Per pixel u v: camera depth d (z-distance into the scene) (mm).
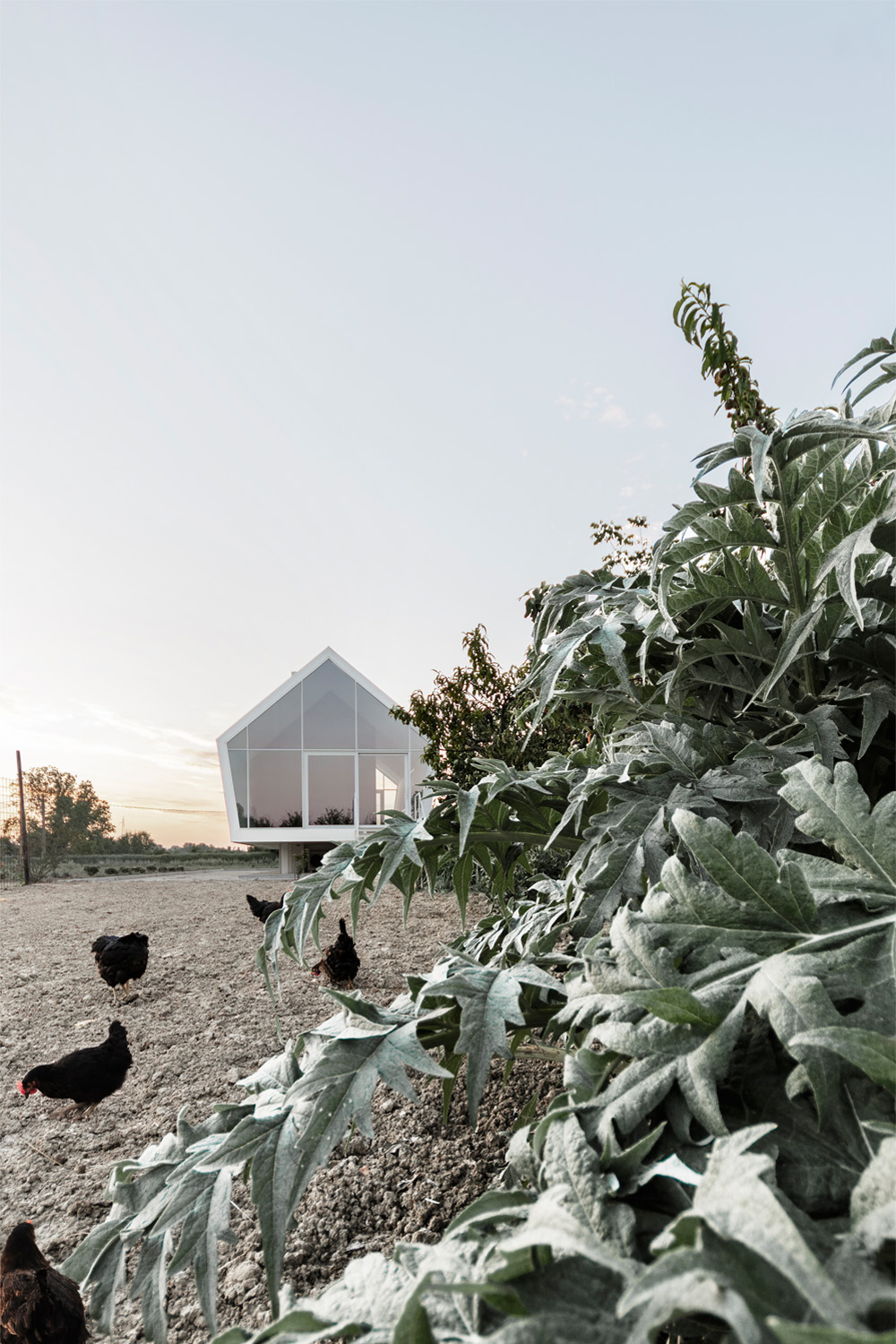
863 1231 520
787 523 1426
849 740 1521
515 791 1873
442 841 1905
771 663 1569
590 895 1232
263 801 17078
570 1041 1032
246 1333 691
